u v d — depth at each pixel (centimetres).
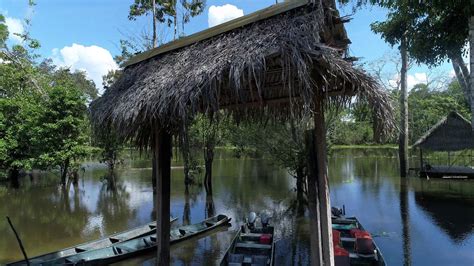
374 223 1202
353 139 3841
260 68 388
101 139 590
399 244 982
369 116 467
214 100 430
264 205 1538
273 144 1617
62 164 1964
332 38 470
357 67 416
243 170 2767
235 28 499
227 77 443
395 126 428
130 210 1517
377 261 717
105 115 538
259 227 1016
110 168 2144
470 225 1156
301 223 1230
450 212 1339
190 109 460
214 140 1742
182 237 1036
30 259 796
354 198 1636
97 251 856
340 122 1791
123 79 623
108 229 1243
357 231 888
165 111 456
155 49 614
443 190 1802
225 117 702
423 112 3744
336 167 2989
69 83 2208
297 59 371
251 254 833
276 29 427
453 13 989
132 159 3297
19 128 1906
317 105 467
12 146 1900
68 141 1892
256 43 420
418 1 965
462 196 1642
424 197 1631
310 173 489
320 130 475
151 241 976
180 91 439
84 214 1455
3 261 927
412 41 1144
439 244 977
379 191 1805
